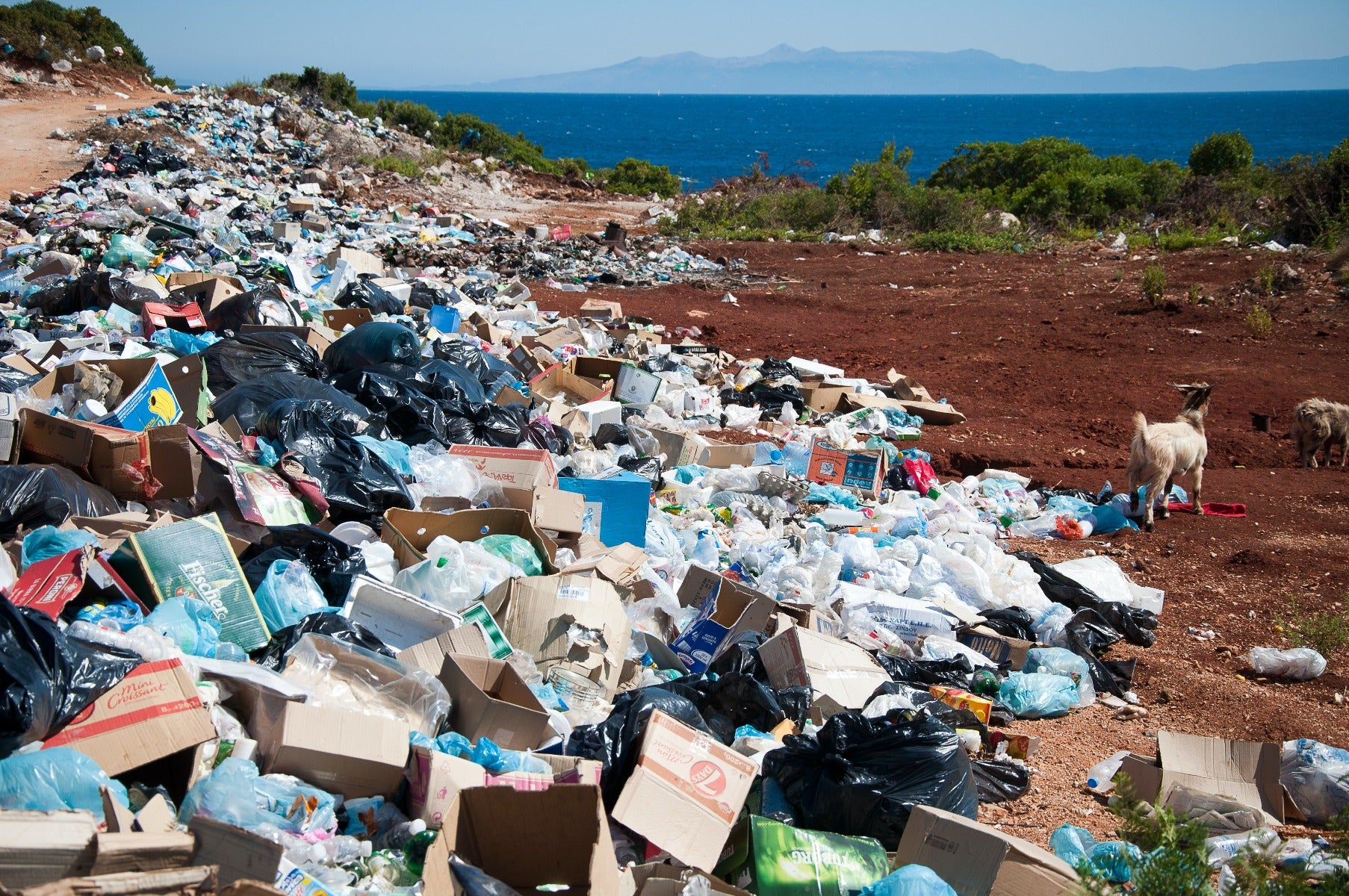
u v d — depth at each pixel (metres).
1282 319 17.11
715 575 5.85
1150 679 6.21
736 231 27.11
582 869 3.33
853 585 6.47
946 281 20.94
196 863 2.82
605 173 42.22
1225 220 26.17
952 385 14.00
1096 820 4.58
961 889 3.62
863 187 29.83
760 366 12.85
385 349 8.08
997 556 7.35
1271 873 3.93
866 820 3.98
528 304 13.95
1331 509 9.57
